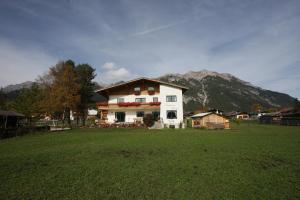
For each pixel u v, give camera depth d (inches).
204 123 1625.2
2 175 359.6
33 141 808.3
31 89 1889.8
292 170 402.0
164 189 302.0
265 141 785.6
